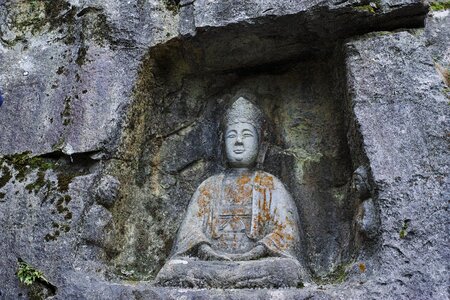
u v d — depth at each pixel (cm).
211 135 394
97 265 317
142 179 371
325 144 376
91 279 306
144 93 372
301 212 362
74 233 317
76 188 328
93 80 354
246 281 302
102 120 344
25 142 349
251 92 397
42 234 317
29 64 375
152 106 382
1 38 387
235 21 351
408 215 295
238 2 354
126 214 354
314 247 349
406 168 306
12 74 373
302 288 297
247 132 371
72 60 367
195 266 312
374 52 337
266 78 398
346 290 286
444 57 350
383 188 303
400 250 289
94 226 321
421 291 280
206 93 399
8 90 368
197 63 385
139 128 367
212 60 382
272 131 388
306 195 367
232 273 305
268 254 326
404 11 339
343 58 352
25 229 320
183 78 395
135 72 362
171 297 293
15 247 316
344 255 336
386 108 322
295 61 387
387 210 298
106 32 367
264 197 352
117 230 342
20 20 394
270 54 379
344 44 347
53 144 344
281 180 374
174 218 371
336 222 353
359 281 291
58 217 321
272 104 395
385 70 331
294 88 394
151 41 369
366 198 315
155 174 379
